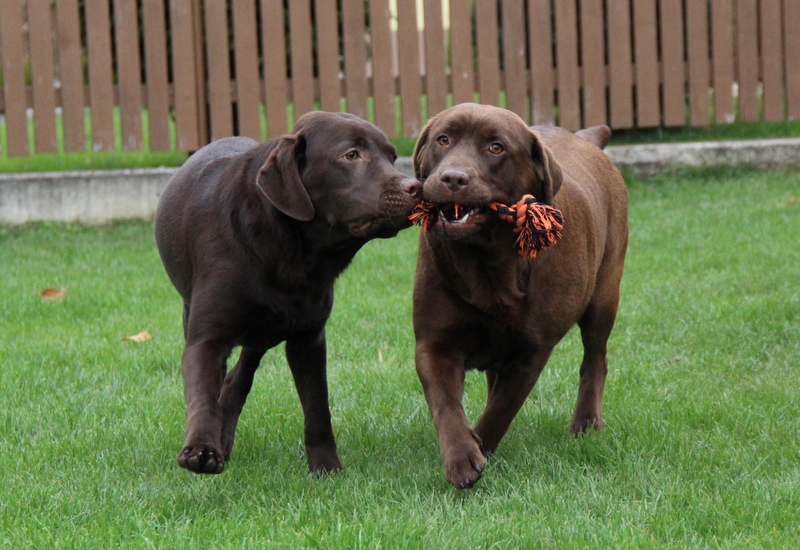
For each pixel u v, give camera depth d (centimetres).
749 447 545
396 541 415
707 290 923
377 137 514
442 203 493
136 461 553
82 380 722
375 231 502
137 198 1320
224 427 570
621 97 1396
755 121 1484
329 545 412
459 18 1349
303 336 541
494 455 545
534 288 525
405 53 1341
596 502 467
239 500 486
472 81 1362
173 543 420
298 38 1321
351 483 506
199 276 527
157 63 1305
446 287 522
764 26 1421
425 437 598
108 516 459
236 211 520
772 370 710
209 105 1345
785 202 1262
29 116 2088
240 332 521
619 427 605
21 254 1177
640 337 810
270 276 514
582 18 1373
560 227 488
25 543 422
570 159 642
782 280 930
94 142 1300
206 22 1306
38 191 1294
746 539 418
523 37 1366
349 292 980
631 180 1428
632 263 1039
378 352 788
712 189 1355
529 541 417
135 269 1095
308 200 498
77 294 986
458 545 414
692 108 1421
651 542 413
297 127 521
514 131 516
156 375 740
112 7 1420
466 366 550
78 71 1291
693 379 693
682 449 545
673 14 1402
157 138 1323
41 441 586
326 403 554
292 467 546
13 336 855
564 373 738
